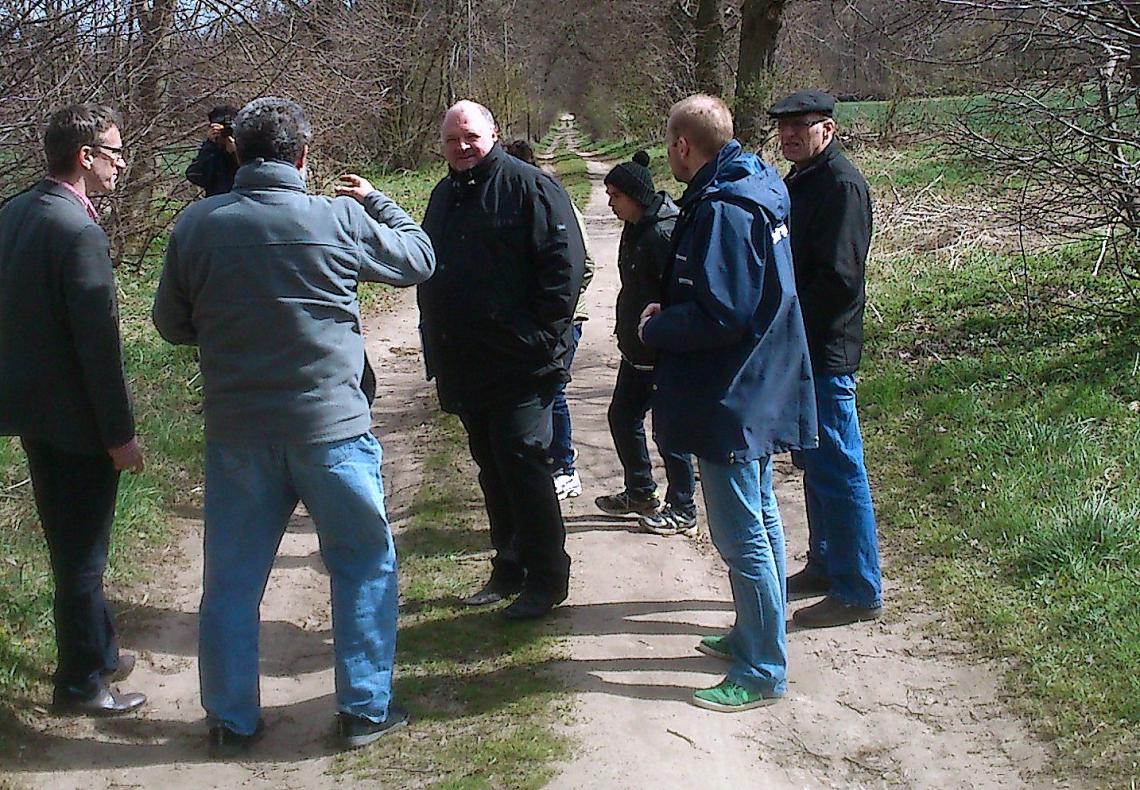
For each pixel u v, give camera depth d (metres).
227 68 10.41
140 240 11.29
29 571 4.60
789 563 5.05
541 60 39.91
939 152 10.98
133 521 5.29
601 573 4.88
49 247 3.38
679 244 3.48
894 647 4.16
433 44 25.70
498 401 4.22
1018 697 3.74
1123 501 4.85
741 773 3.39
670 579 4.83
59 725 3.66
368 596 3.50
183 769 3.46
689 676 3.96
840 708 3.77
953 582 4.56
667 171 26.64
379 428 7.36
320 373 3.30
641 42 31.47
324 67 12.41
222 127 5.35
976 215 10.85
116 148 3.57
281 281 3.24
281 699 3.91
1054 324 7.60
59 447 3.51
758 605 3.67
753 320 3.43
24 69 8.12
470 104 4.18
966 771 3.40
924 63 8.33
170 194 10.70
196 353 8.26
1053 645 3.97
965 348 7.50
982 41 7.75
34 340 3.44
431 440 7.00
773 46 19.92
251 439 3.32
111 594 4.68
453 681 3.96
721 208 3.35
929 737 3.59
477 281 4.15
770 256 3.41
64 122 3.46
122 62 9.21
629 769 3.38
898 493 5.55
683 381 3.50
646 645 4.20
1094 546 4.52
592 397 7.97
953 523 5.12
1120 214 7.22
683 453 3.55
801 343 3.59
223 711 3.52
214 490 3.43
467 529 5.47
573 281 4.21
